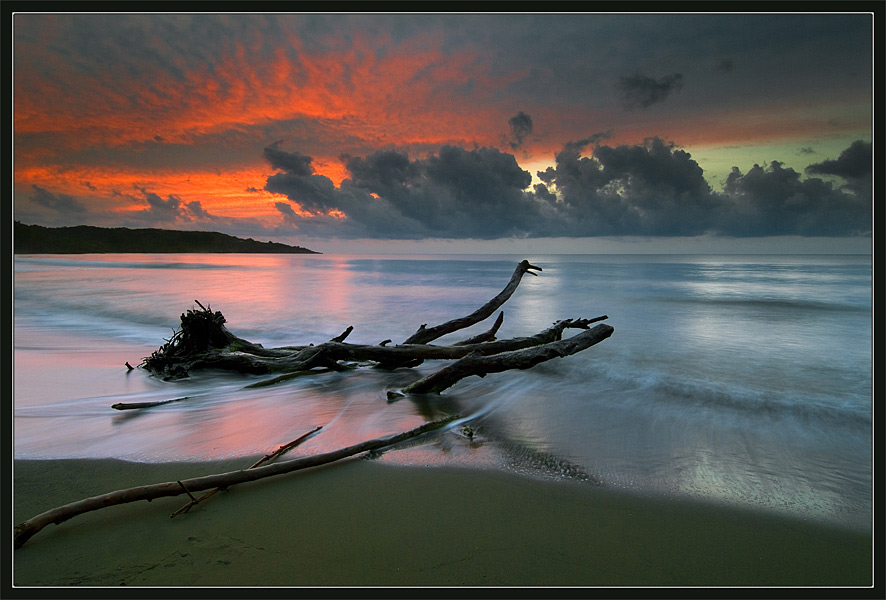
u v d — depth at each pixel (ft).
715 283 88.99
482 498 10.82
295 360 24.16
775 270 138.51
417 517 9.97
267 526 9.58
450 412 17.46
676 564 8.53
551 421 16.49
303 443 14.24
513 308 52.65
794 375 23.57
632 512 10.30
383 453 13.41
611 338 34.06
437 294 67.62
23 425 15.78
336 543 9.02
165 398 19.61
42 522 8.95
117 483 11.43
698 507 10.52
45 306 55.67
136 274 119.55
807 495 11.11
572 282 92.12
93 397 19.70
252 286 81.92
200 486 10.52
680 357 27.81
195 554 8.63
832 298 62.03
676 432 15.37
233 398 19.61
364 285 84.74
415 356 24.53
